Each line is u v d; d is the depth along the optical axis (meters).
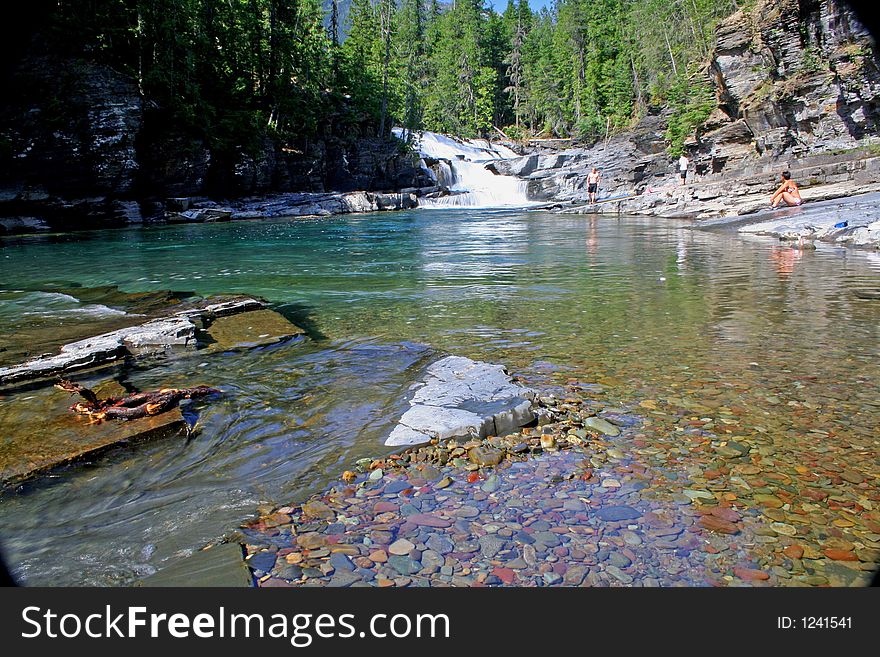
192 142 29.84
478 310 7.05
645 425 3.55
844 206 16.39
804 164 24.03
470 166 53.03
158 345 5.36
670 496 2.73
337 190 44.03
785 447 3.20
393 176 46.88
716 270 9.64
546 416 3.65
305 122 41.34
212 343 5.50
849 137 25.88
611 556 2.30
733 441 3.29
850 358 4.71
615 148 47.44
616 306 7.07
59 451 3.21
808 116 26.92
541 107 82.25
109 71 25.66
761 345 5.18
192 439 3.48
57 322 6.41
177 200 28.88
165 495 2.86
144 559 2.37
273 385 4.40
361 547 2.40
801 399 3.88
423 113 73.12
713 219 19.62
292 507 2.73
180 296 8.37
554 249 13.90
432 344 5.51
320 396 4.15
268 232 21.28
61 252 15.20
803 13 27.08
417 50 82.19
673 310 6.73
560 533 2.46
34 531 2.57
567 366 4.74
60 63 24.70
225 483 2.97
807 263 9.98
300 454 3.27
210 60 36.72
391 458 3.19
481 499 2.76
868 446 3.17
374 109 52.44
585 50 78.31
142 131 27.69
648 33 60.69
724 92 33.69
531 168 53.12
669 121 42.31
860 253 10.95
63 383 4.25
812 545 2.34
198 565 2.31
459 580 2.19
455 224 24.23
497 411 3.63
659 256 11.80
